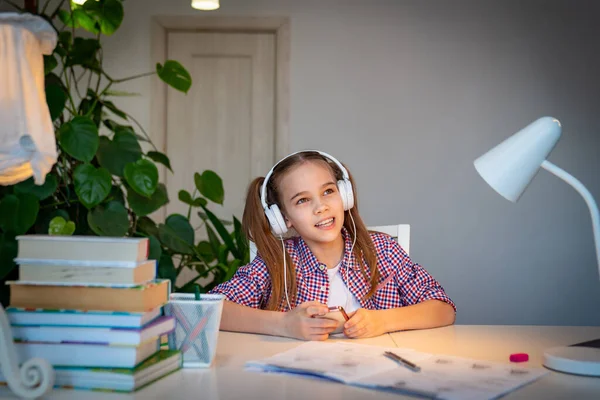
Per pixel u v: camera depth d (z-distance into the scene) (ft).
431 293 5.20
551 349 3.69
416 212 12.73
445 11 12.67
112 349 3.12
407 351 3.81
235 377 3.34
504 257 12.81
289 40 12.56
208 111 12.77
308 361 3.54
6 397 3.00
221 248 9.09
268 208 5.08
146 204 8.09
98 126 8.73
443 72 12.68
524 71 12.71
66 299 3.20
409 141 12.68
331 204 5.16
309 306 4.46
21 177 6.13
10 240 7.24
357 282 5.49
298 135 12.64
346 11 12.60
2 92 5.73
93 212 7.86
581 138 12.75
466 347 4.12
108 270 3.20
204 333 3.51
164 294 3.45
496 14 12.69
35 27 5.95
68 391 3.07
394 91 12.66
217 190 9.05
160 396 3.00
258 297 5.39
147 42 12.53
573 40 12.67
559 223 12.79
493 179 3.91
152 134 12.54
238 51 12.72
